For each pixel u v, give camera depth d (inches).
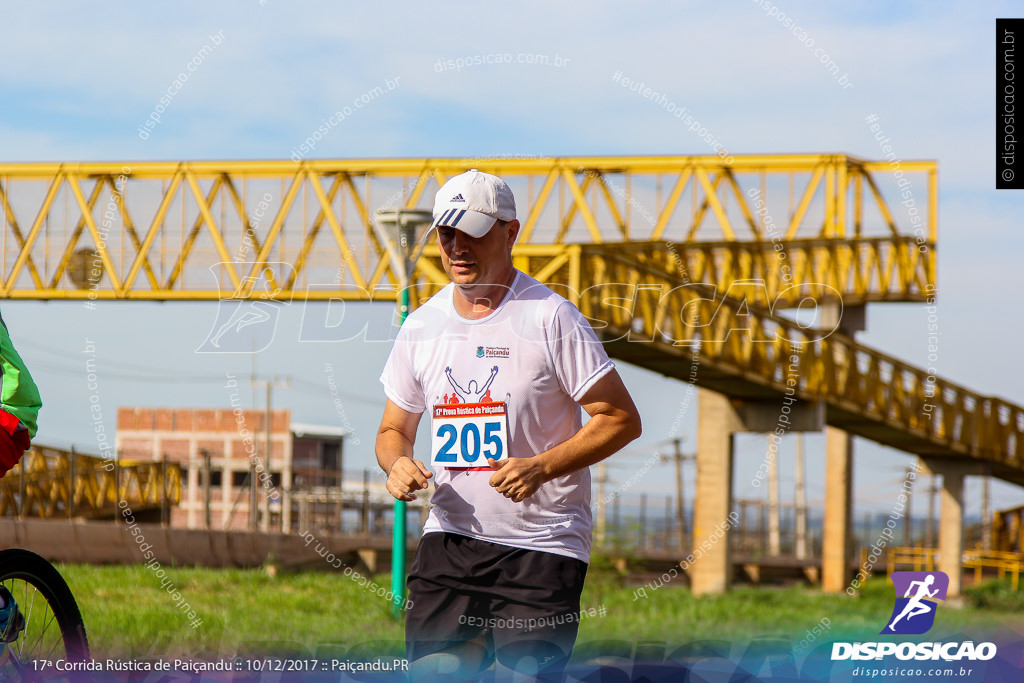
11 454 247.0
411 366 249.8
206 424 2481.5
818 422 1309.1
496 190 240.8
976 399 1573.6
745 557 1975.9
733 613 902.4
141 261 1395.2
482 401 242.2
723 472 1357.0
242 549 1199.6
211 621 542.9
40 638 253.4
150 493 1440.7
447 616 245.4
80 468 1304.1
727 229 1299.2
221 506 2226.9
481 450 241.9
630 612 895.7
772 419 1332.4
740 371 1199.6
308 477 1643.7
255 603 678.5
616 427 236.7
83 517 1323.8
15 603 248.8
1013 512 1916.8
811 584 1908.2
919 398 1489.9
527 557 242.2
